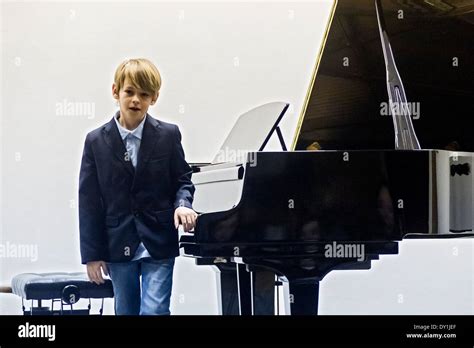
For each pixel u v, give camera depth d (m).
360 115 5.36
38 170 6.26
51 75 6.26
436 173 4.70
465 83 5.64
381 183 4.62
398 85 5.24
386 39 5.25
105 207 5.15
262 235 4.51
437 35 5.57
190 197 5.09
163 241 5.12
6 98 6.27
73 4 6.26
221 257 4.65
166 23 6.24
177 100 6.23
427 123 5.61
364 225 4.59
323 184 4.56
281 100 6.26
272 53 6.25
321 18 6.25
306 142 5.27
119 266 5.19
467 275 6.34
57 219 6.27
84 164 5.15
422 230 4.67
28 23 6.25
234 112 6.25
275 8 6.23
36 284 5.20
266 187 4.52
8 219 6.26
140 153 5.13
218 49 6.24
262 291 4.60
